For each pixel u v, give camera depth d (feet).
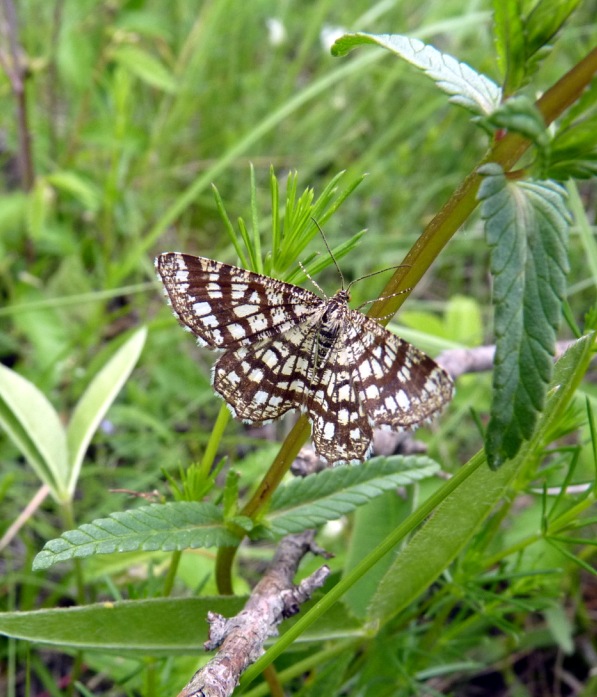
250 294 0.18
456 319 0.35
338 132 0.44
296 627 0.15
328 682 0.22
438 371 0.17
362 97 0.45
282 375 0.18
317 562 0.23
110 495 0.29
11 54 0.35
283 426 0.34
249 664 0.15
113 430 0.32
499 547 0.24
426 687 0.22
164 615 0.17
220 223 0.40
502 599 0.20
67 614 0.16
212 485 0.18
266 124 0.34
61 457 0.22
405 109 0.43
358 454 0.17
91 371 0.33
